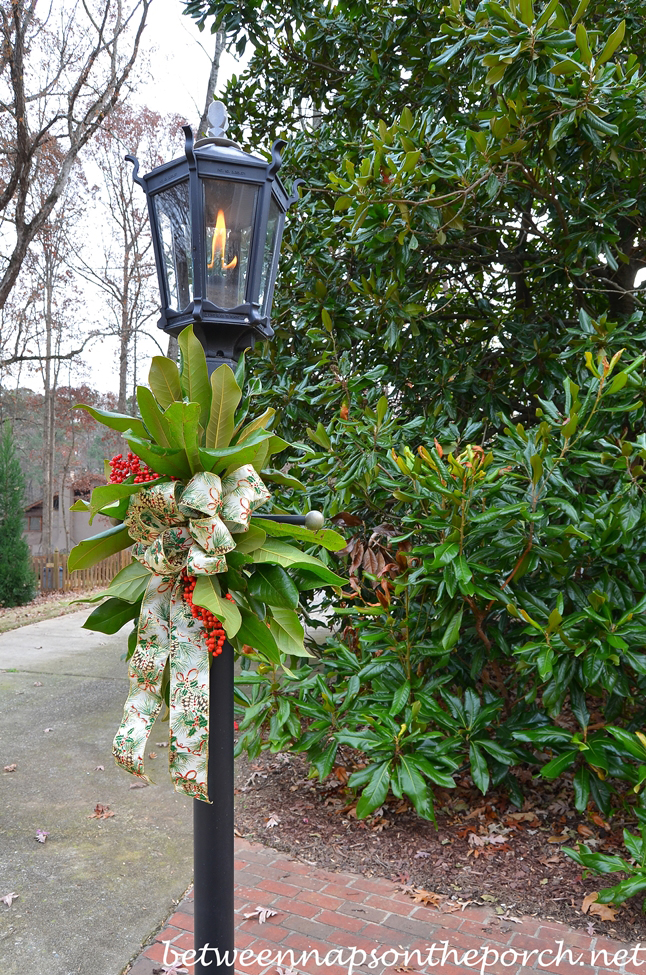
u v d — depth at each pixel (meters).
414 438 4.29
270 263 2.02
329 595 4.54
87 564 1.55
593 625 3.00
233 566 1.50
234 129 6.04
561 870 2.96
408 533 3.34
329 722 3.55
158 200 1.92
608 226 3.73
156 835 3.35
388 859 3.08
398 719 3.63
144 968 2.35
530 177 3.77
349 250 4.92
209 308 1.80
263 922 2.61
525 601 3.17
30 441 36.97
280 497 3.99
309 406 4.88
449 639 3.10
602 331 3.58
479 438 4.66
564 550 3.23
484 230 4.49
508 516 3.09
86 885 2.89
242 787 3.89
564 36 3.03
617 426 3.44
